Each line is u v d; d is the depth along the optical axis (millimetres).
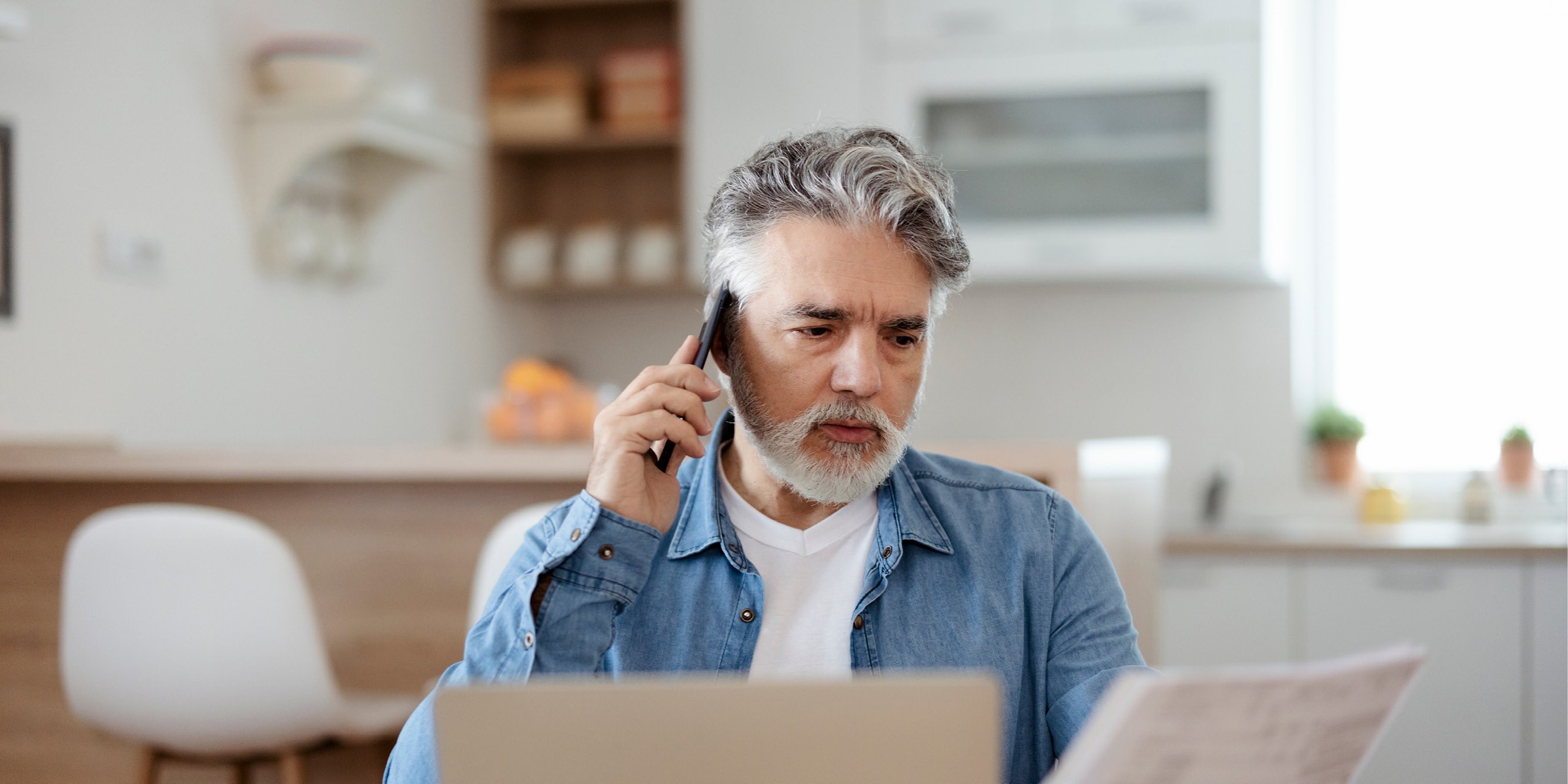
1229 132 3170
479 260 3682
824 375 1033
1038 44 3273
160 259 2543
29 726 2297
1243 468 3570
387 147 2846
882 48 3373
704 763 701
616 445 1046
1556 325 3455
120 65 2457
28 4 2248
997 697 686
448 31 3553
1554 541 2934
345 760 2281
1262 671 685
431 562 2195
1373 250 3586
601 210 3859
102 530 1858
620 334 3959
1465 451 3520
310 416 2988
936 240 1043
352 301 3133
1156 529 2227
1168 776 700
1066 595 1151
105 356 2414
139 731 1895
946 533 1154
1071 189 3283
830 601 1111
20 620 2293
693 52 3508
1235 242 3170
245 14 2811
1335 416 3520
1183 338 3609
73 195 2346
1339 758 769
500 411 2398
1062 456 1848
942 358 3744
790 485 1074
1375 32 3572
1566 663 2908
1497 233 3496
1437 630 2971
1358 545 2998
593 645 1033
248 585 1841
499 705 709
